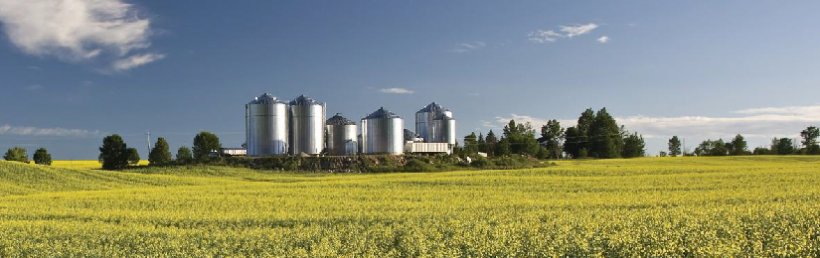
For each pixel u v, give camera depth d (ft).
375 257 64.95
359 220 95.55
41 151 341.82
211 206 116.88
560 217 90.38
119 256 70.79
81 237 81.71
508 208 107.55
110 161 294.87
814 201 105.91
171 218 99.76
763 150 471.62
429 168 266.77
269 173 245.45
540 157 449.89
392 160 286.87
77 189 165.58
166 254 68.49
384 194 134.31
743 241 65.10
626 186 143.23
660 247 64.95
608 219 88.07
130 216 102.58
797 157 326.44
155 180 187.11
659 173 182.09
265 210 111.04
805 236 68.03
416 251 67.72
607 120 485.15
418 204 114.93
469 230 79.20
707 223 79.77
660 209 99.09
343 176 201.46
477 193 134.21
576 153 485.56
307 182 168.45
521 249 66.08
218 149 343.46
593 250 64.34
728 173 166.81
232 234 80.53
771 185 137.28
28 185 166.71
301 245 75.00
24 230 87.25
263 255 66.49
